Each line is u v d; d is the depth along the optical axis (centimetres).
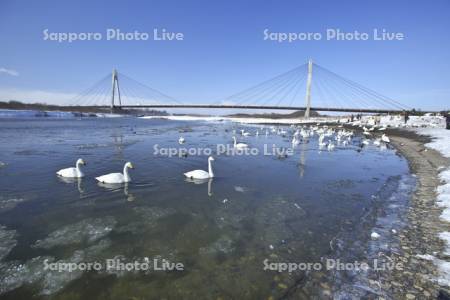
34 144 2189
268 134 3872
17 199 962
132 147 2144
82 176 1249
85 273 566
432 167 1523
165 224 795
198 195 1053
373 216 858
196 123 6938
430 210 875
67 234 723
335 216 868
